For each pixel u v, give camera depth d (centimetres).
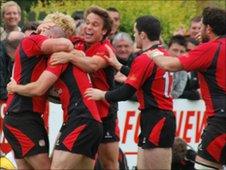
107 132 2672
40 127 2412
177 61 2362
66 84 2383
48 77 2339
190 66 2361
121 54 3194
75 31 2619
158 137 2664
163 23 4838
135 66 2586
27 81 2381
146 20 2652
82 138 2358
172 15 4959
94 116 2380
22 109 2388
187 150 2912
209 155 2388
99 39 2581
